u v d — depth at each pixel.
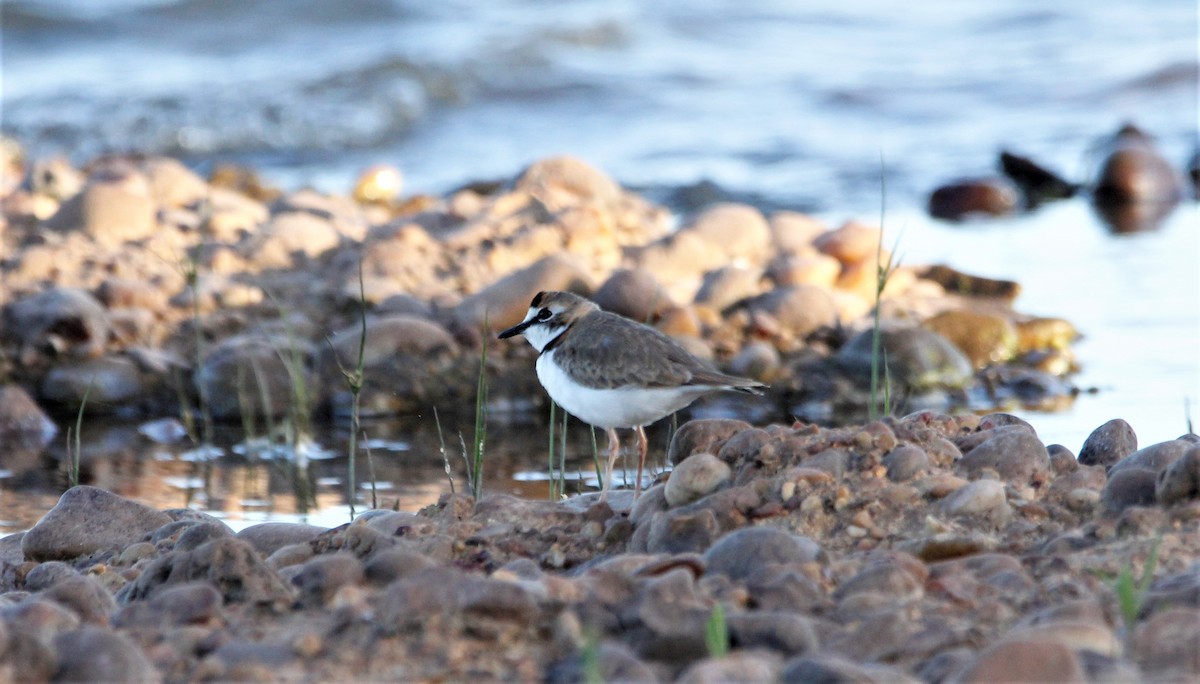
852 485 7.30
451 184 23.19
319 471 11.88
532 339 8.96
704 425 8.08
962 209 21.72
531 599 5.88
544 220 16.48
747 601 6.08
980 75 31.16
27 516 10.64
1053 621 5.62
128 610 6.32
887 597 6.08
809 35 35.31
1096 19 35.84
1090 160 23.61
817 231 17.09
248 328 14.48
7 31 31.89
